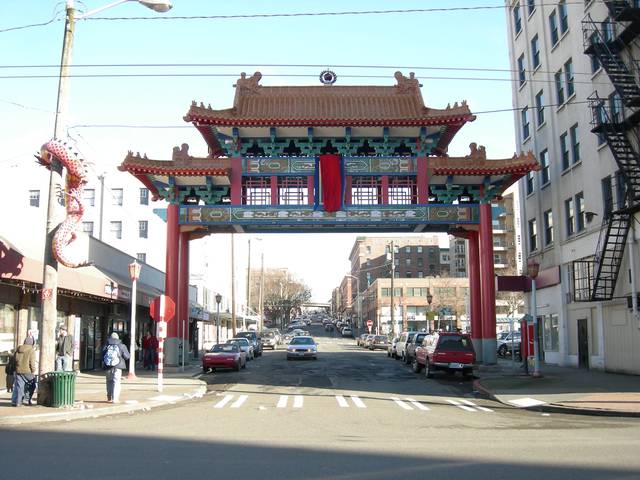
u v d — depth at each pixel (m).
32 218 20.48
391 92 33.00
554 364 32.34
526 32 36.56
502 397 18.97
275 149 31.39
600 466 8.65
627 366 24.88
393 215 30.30
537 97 35.34
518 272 81.19
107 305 30.70
